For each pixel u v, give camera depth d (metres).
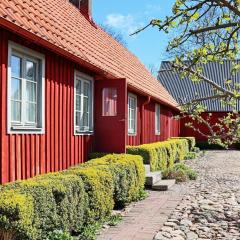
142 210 5.98
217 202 6.63
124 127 7.78
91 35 10.15
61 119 6.34
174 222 5.26
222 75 27.11
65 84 6.48
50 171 5.93
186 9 3.12
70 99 6.68
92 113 7.77
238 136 4.23
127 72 10.65
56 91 6.16
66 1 10.80
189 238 4.58
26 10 5.84
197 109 4.63
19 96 5.21
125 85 7.78
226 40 3.75
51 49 5.62
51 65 6.00
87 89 7.69
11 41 4.91
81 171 4.82
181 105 4.68
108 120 7.88
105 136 7.88
